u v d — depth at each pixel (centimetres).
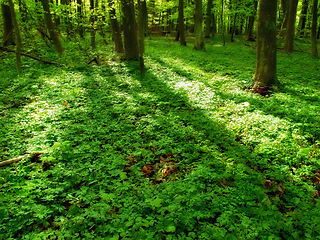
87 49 1745
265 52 975
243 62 1622
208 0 2872
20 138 633
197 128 705
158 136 655
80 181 479
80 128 687
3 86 1008
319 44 2638
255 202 416
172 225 362
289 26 2017
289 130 642
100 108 834
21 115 755
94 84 1083
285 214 392
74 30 1750
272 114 752
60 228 369
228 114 777
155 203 396
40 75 1179
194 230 362
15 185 459
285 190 443
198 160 550
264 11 937
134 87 1059
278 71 1334
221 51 2111
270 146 572
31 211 384
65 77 1152
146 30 3117
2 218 380
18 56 1142
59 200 432
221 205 396
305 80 1138
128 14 1409
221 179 475
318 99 855
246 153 560
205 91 975
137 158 567
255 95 932
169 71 1304
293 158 526
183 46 2323
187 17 2752
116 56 1619
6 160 528
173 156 575
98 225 373
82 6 1675
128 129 705
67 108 827
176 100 916
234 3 2412
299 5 3009
